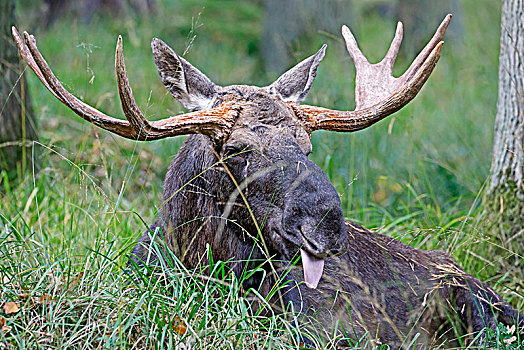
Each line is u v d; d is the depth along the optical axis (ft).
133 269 33.42
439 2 106.01
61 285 31.30
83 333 29.04
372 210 50.06
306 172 29.09
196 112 30.89
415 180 56.44
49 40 87.30
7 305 29.58
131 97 29.12
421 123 69.26
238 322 29.30
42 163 52.80
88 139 56.44
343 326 34.50
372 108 33.35
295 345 30.27
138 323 29.37
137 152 56.29
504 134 45.27
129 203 49.96
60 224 40.88
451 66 89.40
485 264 44.21
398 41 37.88
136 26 96.63
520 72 43.91
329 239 28.19
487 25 110.83
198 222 32.40
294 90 35.01
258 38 104.47
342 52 87.35
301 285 34.30
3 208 43.50
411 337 36.60
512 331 33.83
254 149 30.04
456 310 37.45
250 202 30.04
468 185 54.90
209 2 114.21
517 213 44.39
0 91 50.08
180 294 29.99
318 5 94.84
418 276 37.99
